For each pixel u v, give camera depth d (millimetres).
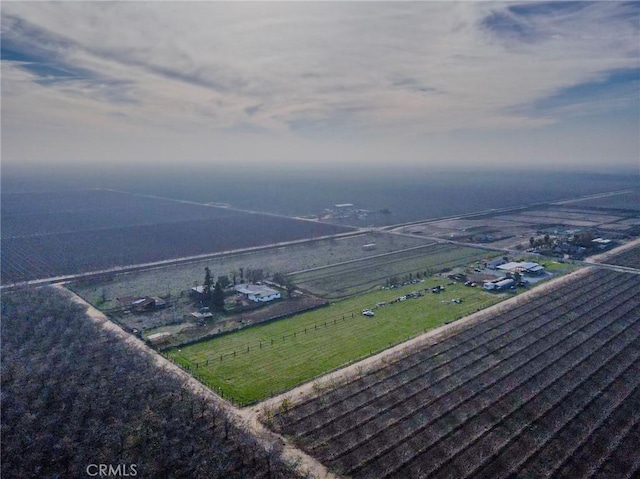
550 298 120188
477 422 65625
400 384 76438
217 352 91062
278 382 78062
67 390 71812
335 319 108875
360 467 56438
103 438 60125
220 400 72188
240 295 127125
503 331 98375
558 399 71375
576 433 62750
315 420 66375
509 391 73938
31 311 107875
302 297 126625
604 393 73000
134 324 106125
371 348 91188
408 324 104062
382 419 66562
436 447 60250
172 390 73000
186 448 58281
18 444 58562
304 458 58094
